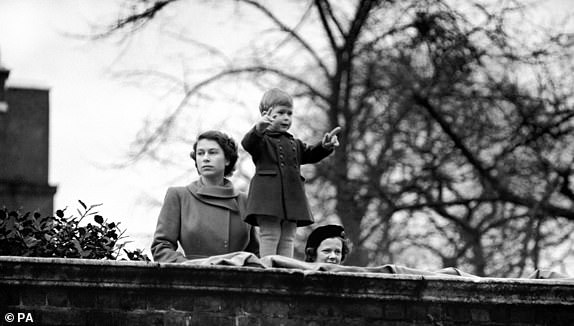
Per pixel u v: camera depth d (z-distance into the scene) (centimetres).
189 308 1683
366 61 3191
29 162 3559
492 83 3166
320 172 3136
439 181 3161
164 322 1673
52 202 3519
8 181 3500
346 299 1720
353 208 3122
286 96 1842
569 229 3109
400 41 3198
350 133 3175
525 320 1764
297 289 1706
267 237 1812
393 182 3164
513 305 1761
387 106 3170
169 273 1677
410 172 3173
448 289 1741
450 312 1745
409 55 3188
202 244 1830
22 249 1784
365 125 3181
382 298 1725
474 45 3166
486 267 3092
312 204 3133
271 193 1814
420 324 1734
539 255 3098
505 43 3156
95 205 1861
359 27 3216
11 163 3544
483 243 3120
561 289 1769
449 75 3161
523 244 3100
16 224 1800
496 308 1759
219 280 1689
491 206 3164
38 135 3600
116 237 1833
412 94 3152
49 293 1658
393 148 3178
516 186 3152
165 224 1831
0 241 1783
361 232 3120
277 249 1822
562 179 3147
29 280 1653
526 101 3161
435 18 3169
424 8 3166
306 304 1711
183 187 1856
